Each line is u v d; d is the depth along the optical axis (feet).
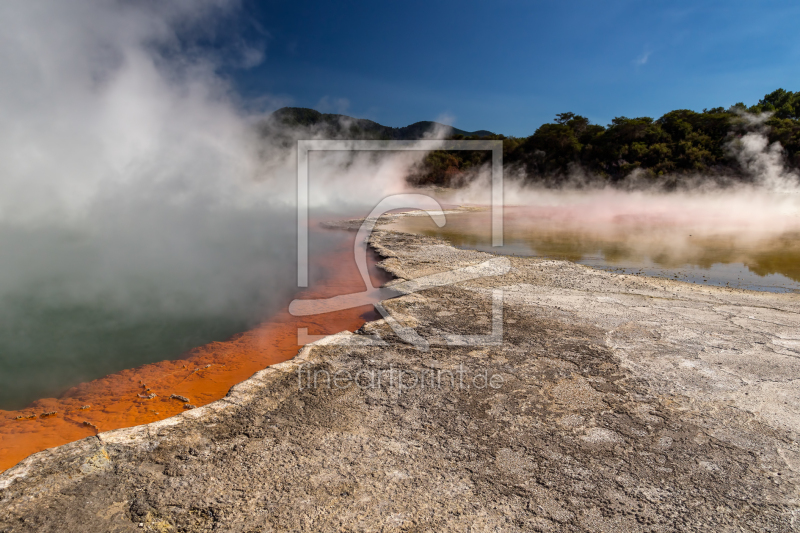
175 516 8.16
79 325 23.49
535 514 8.28
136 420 13.57
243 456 9.96
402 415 11.74
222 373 17.03
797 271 28.86
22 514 8.12
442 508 8.42
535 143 121.80
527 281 26.03
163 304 26.99
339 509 8.36
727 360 15.10
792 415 11.68
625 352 15.80
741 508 8.43
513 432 10.98
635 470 9.56
